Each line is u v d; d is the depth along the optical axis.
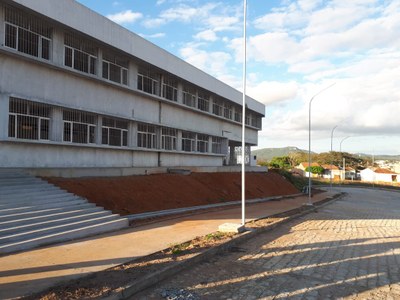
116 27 20.36
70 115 18.14
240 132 42.34
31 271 6.79
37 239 8.93
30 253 8.18
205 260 8.81
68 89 17.94
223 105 38.00
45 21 16.42
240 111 42.69
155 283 6.82
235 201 24.55
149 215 14.80
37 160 16.16
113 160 21.23
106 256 8.10
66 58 17.80
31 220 9.79
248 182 32.44
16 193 11.34
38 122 16.33
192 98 31.31
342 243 12.23
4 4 14.49
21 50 15.42
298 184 48.66
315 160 111.50
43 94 16.53
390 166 123.44
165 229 12.16
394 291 7.05
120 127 22.08
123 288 5.98
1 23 14.39
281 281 7.36
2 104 14.41
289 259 9.35
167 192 19.34
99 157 20.06
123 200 15.41
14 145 15.12
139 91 22.95
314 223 17.81
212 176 28.36
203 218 15.53
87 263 7.46
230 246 10.57
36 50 16.19
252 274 7.79
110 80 20.89
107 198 14.79
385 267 9.02
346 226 17.52
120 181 17.50
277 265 8.66
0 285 5.96
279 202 28.53
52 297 5.44
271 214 18.84
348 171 101.50
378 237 14.27
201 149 33.16
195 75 30.25
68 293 5.64
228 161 43.97
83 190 14.36
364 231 16.02
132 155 23.03
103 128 20.53
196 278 7.33
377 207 33.88
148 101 24.78
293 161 110.25
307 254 10.09
